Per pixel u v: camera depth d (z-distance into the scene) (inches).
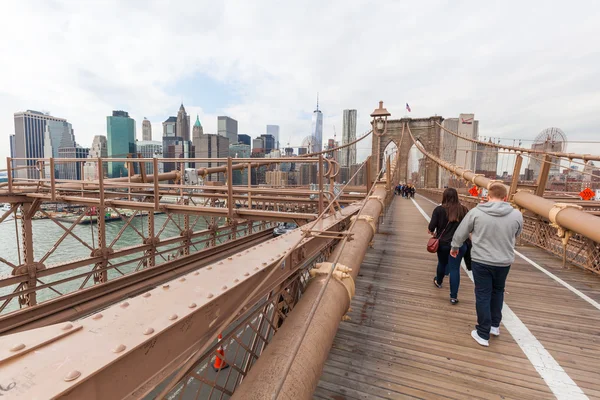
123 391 39.0
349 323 141.0
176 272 479.2
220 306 60.6
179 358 49.4
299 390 57.5
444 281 194.4
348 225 179.2
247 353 79.0
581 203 317.7
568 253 236.5
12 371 31.8
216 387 66.1
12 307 789.9
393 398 94.4
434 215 170.4
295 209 602.2
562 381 100.8
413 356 115.8
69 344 38.2
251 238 738.8
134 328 43.4
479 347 120.9
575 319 143.3
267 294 87.4
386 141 2096.5
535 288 182.4
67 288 820.0
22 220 361.1
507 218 116.2
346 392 97.1
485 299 121.1
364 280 196.9
